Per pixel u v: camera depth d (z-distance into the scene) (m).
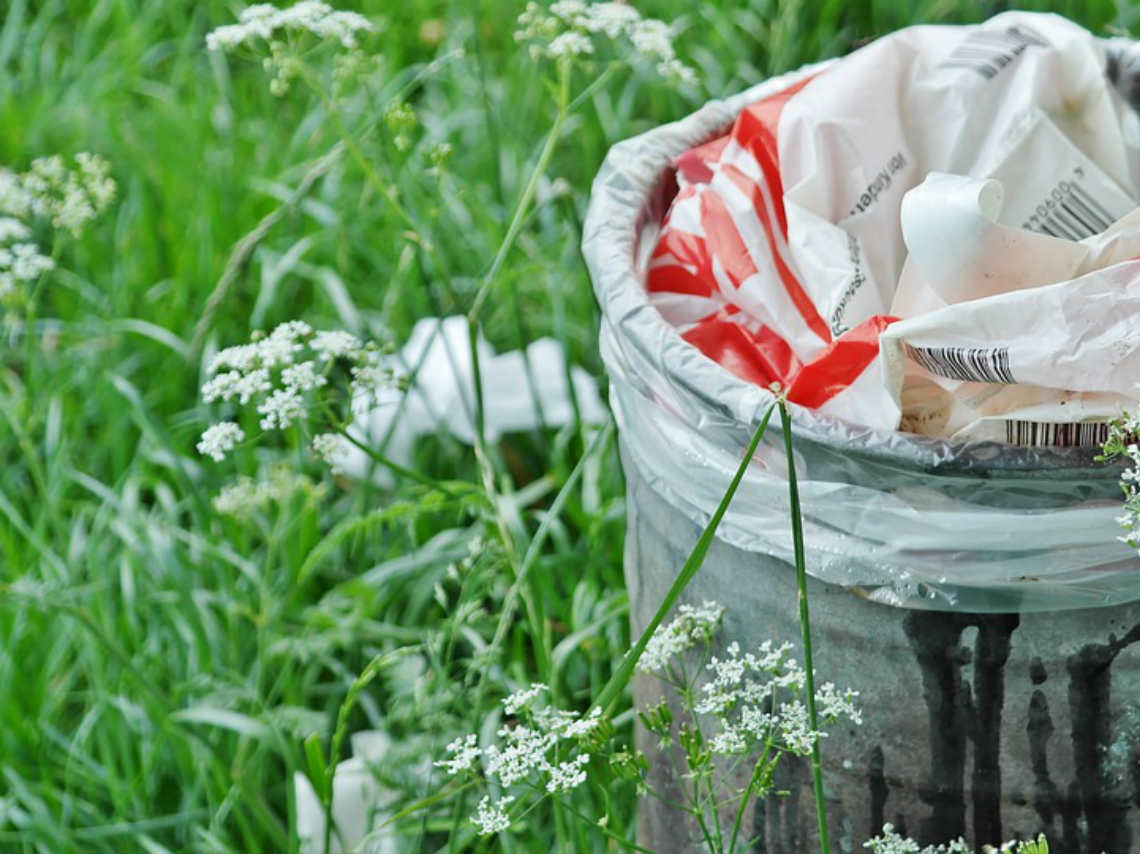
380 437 3.22
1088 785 1.85
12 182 2.67
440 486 2.36
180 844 2.70
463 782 2.30
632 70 4.09
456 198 3.78
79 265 3.92
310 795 2.58
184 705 2.82
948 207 1.81
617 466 3.11
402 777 2.49
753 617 1.93
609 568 2.87
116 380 3.14
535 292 3.66
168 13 4.91
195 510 3.03
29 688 2.94
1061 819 1.88
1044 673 1.79
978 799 1.88
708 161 2.24
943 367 1.79
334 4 4.69
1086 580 1.72
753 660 1.79
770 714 1.97
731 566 1.93
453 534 2.95
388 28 4.48
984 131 2.14
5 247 3.92
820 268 2.01
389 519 2.98
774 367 2.05
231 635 2.86
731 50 4.16
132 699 2.85
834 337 1.96
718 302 2.13
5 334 3.62
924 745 1.87
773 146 2.12
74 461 3.44
